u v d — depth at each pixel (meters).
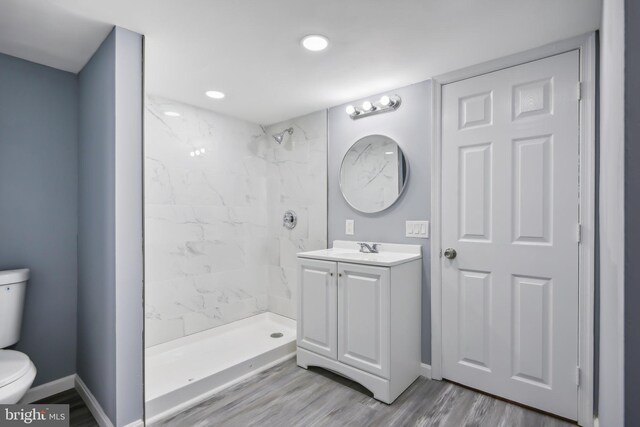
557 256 1.81
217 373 2.15
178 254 2.67
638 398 0.45
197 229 2.80
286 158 3.18
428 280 2.26
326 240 2.86
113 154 1.65
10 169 1.98
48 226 2.10
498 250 2.00
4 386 1.43
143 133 1.72
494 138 2.02
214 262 2.91
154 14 1.54
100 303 1.81
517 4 1.46
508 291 1.96
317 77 2.23
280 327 3.13
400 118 2.41
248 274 3.17
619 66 0.50
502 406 1.92
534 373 1.87
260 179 3.29
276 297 3.26
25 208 2.03
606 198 0.80
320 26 1.64
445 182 2.21
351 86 2.39
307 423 1.79
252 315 3.20
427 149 2.27
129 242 1.67
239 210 3.10
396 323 2.01
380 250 2.48
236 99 2.64
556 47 1.79
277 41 1.78
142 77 1.72
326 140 2.86
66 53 1.94
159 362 2.42
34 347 2.04
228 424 1.79
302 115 3.03
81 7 1.48
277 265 3.25
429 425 1.76
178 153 2.68
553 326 1.82
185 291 2.71
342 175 2.73
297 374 2.35
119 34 1.65
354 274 2.11
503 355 1.98
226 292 2.99
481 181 2.06
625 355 0.46
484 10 1.51
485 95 2.05
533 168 1.88
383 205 2.48
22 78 2.02
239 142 3.11
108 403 1.70
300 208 3.05
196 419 1.83
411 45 1.83
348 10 1.51
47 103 2.11
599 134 1.68
